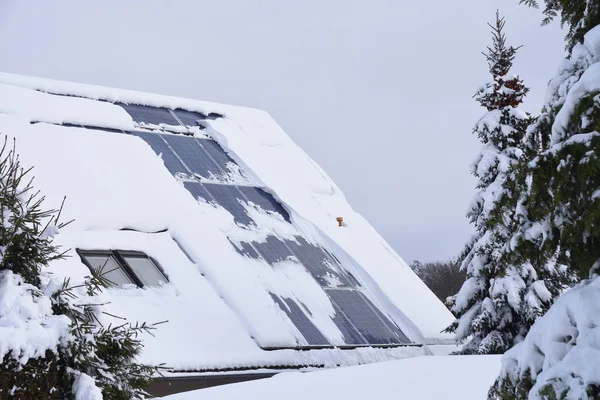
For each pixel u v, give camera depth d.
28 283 5.97
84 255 13.66
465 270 18.30
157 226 15.70
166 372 11.94
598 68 5.21
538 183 5.36
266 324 14.43
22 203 6.17
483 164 18.16
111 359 6.25
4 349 5.22
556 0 6.64
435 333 17.95
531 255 5.72
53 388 5.54
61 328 5.70
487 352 16.56
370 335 16.50
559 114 5.38
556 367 4.48
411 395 8.38
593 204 5.04
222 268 15.43
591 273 5.33
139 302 13.23
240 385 9.66
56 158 15.99
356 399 8.32
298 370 13.93
